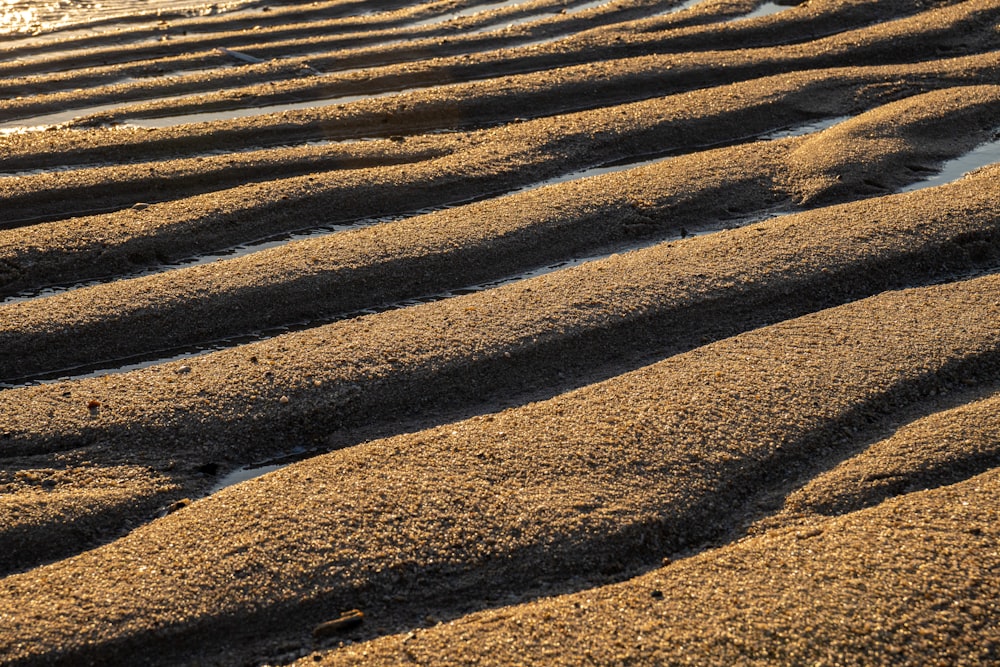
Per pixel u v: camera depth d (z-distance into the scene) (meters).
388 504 6.23
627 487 6.41
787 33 17.27
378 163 11.98
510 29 17.94
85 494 6.50
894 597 5.50
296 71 15.77
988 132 12.70
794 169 11.38
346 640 5.50
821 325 8.27
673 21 17.91
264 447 7.12
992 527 5.96
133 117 13.74
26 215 10.74
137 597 5.58
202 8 19.58
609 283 8.87
